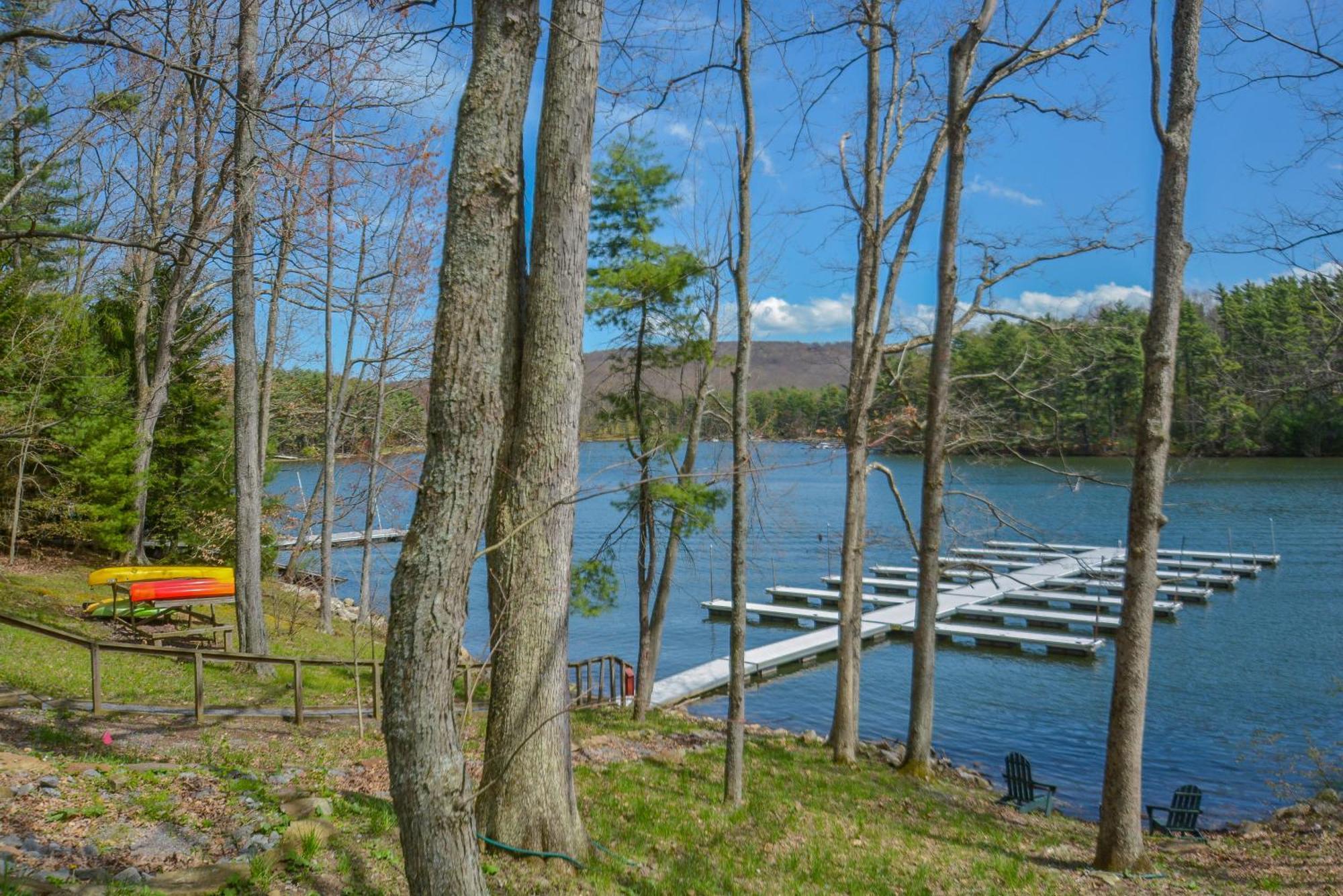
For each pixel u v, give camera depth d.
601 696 17.19
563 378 7.11
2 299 19.48
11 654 12.22
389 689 4.21
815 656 25.94
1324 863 9.48
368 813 7.13
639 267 14.56
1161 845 11.23
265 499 26.94
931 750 16.55
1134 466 9.47
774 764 13.45
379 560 33.25
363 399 27.36
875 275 14.60
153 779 6.71
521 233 7.36
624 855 7.55
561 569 7.15
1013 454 15.09
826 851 8.70
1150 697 20.94
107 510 21.89
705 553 41.50
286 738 9.98
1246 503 49.78
